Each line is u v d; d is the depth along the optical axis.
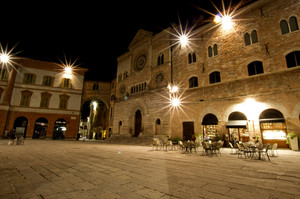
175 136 22.53
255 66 17.50
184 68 23.75
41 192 4.21
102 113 47.62
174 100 23.42
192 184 4.93
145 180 5.30
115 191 4.30
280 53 16.14
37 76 34.75
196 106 21.14
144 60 30.64
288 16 16.36
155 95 26.56
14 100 32.22
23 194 4.07
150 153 12.73
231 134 17.97
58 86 36.00
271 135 15.57
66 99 36.06
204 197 3.93
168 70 25.59
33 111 33.06
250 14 18.67
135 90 31.19
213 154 12.13
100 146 19.80
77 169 6.86
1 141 24.17
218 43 20.73
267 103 16.03
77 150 14.55
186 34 24.42
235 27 19.59
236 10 19.59
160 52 27.98
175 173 6.26
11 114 31.52
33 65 34.81
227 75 19.22
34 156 10.54
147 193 4.16
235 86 18.38
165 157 10.53
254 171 6.65
